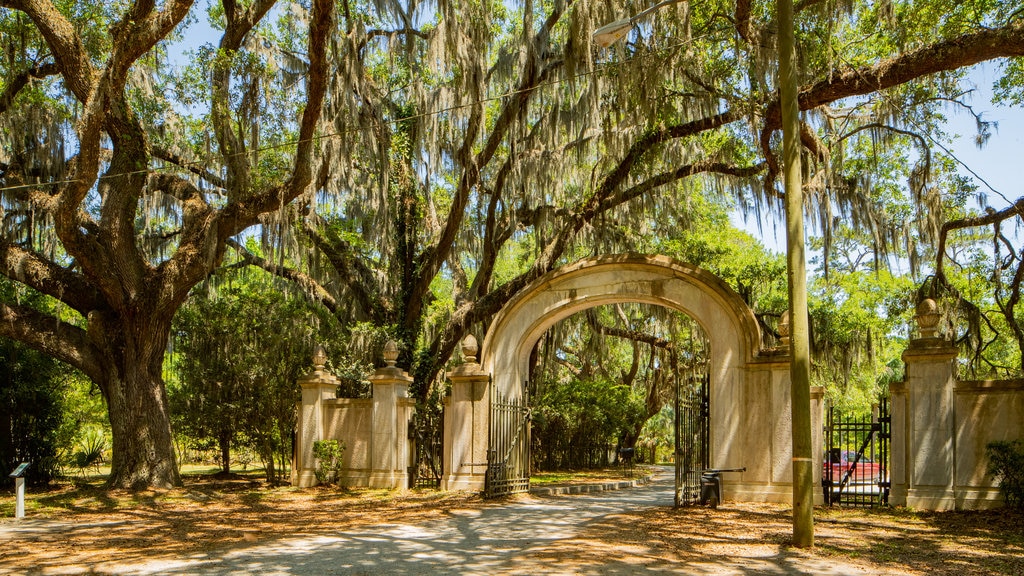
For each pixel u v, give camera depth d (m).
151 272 17.27
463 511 12.77
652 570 7.52
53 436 19.75
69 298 17.42
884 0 14.20
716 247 24.64
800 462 8.98
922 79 15.93
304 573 7.70
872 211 18.28
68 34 14.19
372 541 9.73
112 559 8.78
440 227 22.81
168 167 18.83
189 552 9.14
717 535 9.76
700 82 16.69
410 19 17.33
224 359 19.48
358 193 21.97
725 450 13.95
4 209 18.19
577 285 15.51
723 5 16.17
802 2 14.34
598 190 19.38
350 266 22.45
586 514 12.26
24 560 8.91
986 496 11.87
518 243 30.47
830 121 17.53
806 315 9.20
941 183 18.73
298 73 19.17
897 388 12.99
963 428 12.17
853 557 8.26
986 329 22.73
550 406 25.41
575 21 15.42
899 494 12.74
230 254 24.62
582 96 18.67
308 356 19.66
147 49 13.84
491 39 17.75
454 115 19.33
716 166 19.06
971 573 7.49
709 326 14.38
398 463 16.73
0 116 16.59
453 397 16.25
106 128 16.30
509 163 19.95
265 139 16.98
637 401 31.88
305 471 17.34
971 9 15.76
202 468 25.61
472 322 20.81
